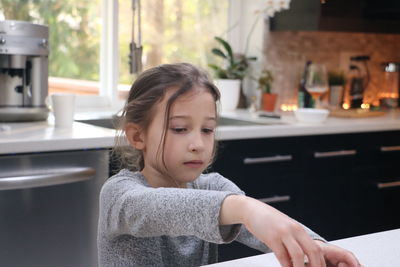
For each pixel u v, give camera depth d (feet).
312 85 9.35
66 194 5.90
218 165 7.38
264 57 10.32
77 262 6.04
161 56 10.04
